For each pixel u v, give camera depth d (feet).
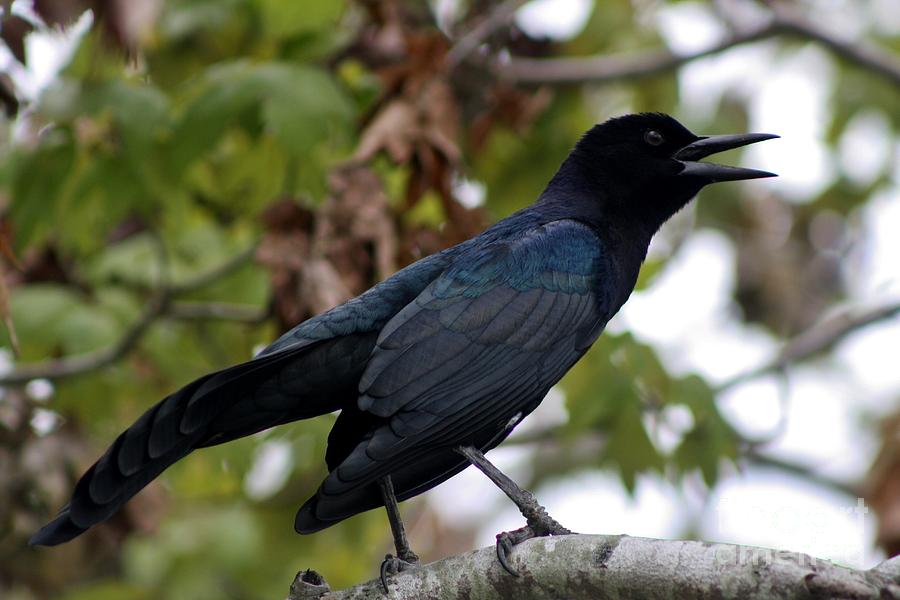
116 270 44.68
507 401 27.35
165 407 24.82
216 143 36.29
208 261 45.83
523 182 49.16
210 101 36.42
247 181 43.55
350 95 40.55
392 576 23.09
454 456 28.35
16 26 29.73
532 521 25.81
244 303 45.70
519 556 21.71
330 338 26.89
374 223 35.60
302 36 40.83
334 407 27.58
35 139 38.14
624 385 41.01
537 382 28.02
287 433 41.98
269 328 44.86
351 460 24.77
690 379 41.39
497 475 26.45
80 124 38.60
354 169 36.11
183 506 49.21
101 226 41.16
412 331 26.76
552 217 30.76
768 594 18.98
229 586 48.73
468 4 46.39
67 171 37.50
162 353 43.96
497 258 28.58
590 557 20.92
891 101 62.64
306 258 35.24
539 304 28.32
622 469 41.39
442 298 27.53
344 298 35.04
